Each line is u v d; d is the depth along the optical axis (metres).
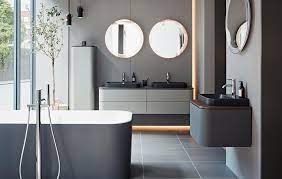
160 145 5.16
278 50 2.92
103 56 6.40
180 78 6.37
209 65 5.50
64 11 6.35
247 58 3.31
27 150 3.49
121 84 6.12
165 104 5.96
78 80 6.09
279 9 2.91
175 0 6.35
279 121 2.94
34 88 6.34
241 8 3.44
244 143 3.17
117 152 3.51
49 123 3.47
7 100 5.39
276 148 2.96
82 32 6.38
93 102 6.16
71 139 3.49
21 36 5.70
